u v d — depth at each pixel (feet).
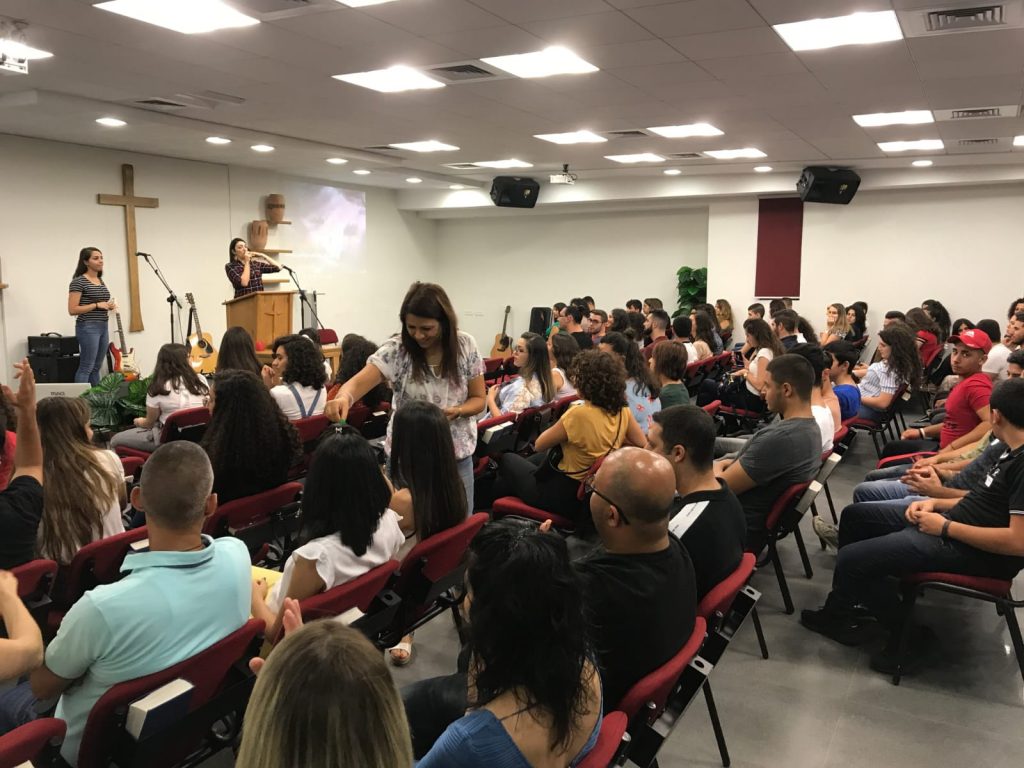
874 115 21.21
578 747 4.12
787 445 9.98
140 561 5.46
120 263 29.04
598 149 27.99
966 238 32.32
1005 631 10.44
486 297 45.39
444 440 7.98
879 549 9.21
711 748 7.91
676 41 14.39
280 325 27.99
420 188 41.88
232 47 15.15
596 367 10.73
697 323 25.48
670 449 7.88
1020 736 8.09
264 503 9.30
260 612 6.50
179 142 26.58
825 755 7.80
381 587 6.99
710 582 7.18
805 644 10.09
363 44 14.84
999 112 20.58
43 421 8.02
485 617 4.00
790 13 12.71
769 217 35.73
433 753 3.77
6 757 4.19
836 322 31.71
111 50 15.43
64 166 26.91
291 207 36.32
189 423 13.35
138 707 4.91
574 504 11.00
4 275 25.53
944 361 24.38
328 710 2.68
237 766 2.83
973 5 12.19
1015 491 8.24
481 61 15.99
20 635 5.12
